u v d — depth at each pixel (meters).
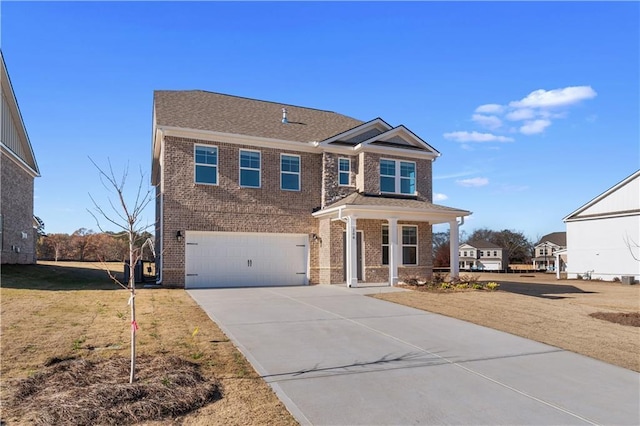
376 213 18.06
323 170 20.33
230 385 6.04
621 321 11.15
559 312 12.34
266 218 19.28
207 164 18.38
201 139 18.31
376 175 20.83
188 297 14.21
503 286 24.33
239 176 18.92
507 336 9.43
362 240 20.14
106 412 4.84
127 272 18.33
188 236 17.89
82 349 7.39
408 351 8.13
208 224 18.14
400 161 21.56
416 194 21.70
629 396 6.09
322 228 20.03
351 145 20.84
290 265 19.69
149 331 8.87
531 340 9.12
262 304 12.94
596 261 33.19
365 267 20.00
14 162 21.80
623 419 5.32
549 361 7.68
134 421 4.76
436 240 58.75
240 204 18.81
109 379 5.88
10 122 21.75
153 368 6.32
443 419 5.21
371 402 5.66
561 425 5.12
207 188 18.25
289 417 5.09
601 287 25.23
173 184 17.69
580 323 10.88
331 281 19.36
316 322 10.45
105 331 8.73
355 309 12.29
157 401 5.14
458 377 6.76
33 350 7.27
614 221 32.00
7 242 20.91
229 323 10.09
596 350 8.41
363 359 7.57
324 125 23.16
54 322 9.41
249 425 4.81
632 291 22.02
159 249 19.28
